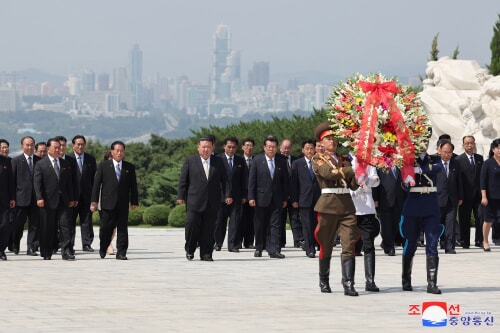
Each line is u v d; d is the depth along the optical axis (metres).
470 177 41.38
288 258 38.44
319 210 27.47
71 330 21.42
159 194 85.81
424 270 33.47
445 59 59.53
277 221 38.62
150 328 21.73
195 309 24.52
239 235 42.03
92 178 42.12
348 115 27.19
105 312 23.98
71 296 26.84
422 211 27.58
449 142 40.00
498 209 39.94
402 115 26.94
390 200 38.84
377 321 22.73
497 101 54.31
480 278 31.00
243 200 41.97
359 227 28.11
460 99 56.97
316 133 27.97
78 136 41.97
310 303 25.56
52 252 39.03
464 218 41.75
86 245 42.09
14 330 21.38
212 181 37.00
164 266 35.09
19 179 40.84
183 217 62.94
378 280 30.70
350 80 27.59
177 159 97.25
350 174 27.14
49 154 37.97
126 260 37.69
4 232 37.84
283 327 21.94
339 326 22.08
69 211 38.06
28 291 27.91
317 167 27.42
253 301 25.91
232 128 83.12
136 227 64.94
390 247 39.06
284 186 38.91
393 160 26.98
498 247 42.25
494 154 39.94
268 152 38.75
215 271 33.31
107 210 37.81
